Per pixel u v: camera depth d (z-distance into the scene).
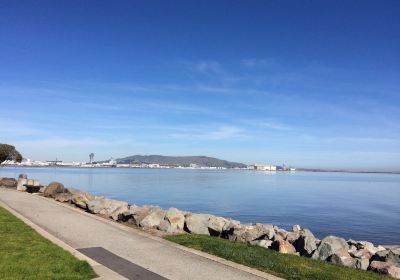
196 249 11.32
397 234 29.45
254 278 8.62
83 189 69.12
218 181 114.56
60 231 13.12
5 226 12.68
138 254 10.38
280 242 13.03
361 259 11.56
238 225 15.90
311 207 47.97
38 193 28.34
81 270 8.25
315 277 9.06
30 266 8.30
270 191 76.94
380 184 129.50
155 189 72.56
